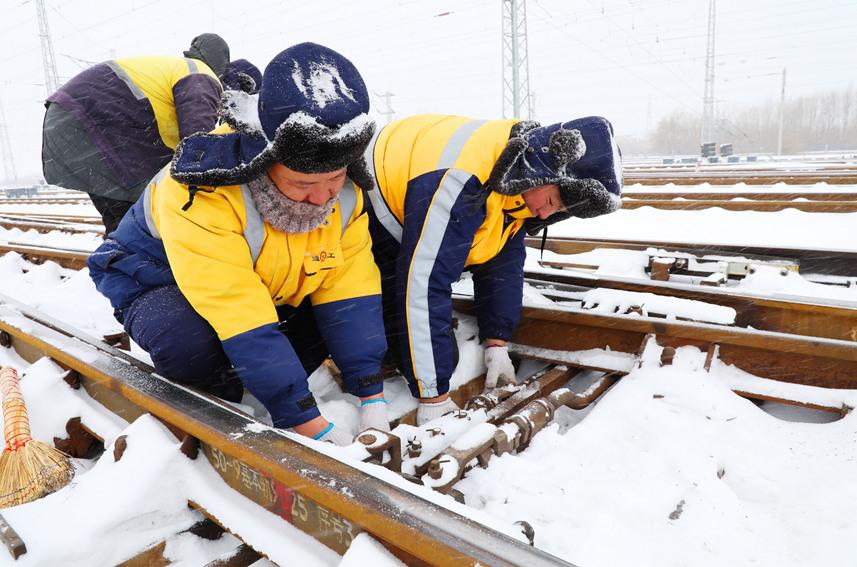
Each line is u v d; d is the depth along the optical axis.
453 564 0.96
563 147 1.91
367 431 1.55
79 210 12.45
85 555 1.36
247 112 1.42
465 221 1.94
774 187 9.16
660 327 2.20
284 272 1.69
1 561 1.31
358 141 1.36
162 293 1.79
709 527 1.44
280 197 1.50
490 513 1.52
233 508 1.42
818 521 1.44
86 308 3.37
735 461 1.70
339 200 1.73
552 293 2.79
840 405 1.91
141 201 1.86
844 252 3.73
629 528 1.45
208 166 1.44
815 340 1.96
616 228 6.55
